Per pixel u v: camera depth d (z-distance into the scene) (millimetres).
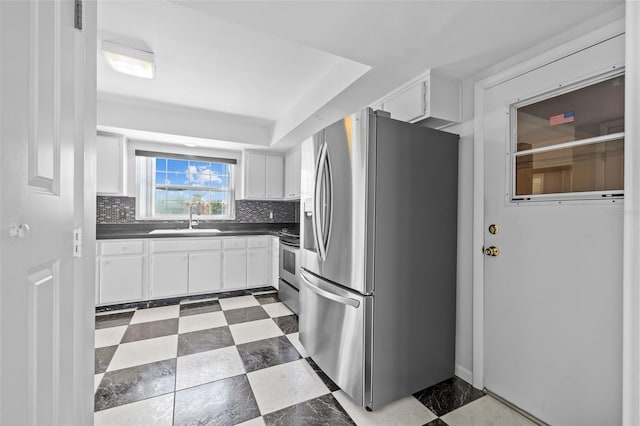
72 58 817
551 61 1448
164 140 3588
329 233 1819
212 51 2045
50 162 671
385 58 1659
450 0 1201
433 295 1805
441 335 1842
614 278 1233
